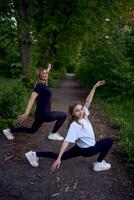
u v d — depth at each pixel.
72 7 18.83
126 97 15.05
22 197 5.39
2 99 9.38
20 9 17.81
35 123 7.78
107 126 10.34
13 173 6.23
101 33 19.31
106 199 5.42
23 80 15.33
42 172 6.29
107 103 14.73
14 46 21.22
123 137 8.70
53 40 21.47
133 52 17.33
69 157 6.24
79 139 6.11
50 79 26.80
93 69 19.94
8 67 29.19
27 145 7.73
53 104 14.47
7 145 7.65
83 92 20.95
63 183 5.90
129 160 6.91
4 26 19.67
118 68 15.50
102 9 19.17
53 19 18.80
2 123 8.80
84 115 6.23
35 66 22.03
